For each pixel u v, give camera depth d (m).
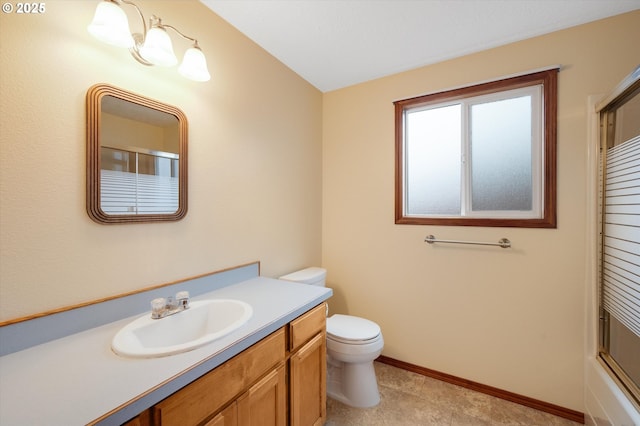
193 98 1.35
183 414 0.73
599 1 1.35
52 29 0.90
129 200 1.10
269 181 1.84
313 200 2.32
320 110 2.41
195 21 1.35
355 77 2.17
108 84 1.03
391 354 2.14
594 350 1.47
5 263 0.82
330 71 2.08
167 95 1.23
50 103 0.90
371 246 2.23
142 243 1.15
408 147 2.15
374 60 1.92
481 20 1.50
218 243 1.48
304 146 2.20
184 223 1.31
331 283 2.43
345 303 2.35
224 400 0.85
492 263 1.78
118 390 0.65
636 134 1.25
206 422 0.79
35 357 0.79
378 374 2.01
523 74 1.65
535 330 1.66
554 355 1.62
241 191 1.62
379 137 2.18
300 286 1.52
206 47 1.41
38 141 0.87
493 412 1.62
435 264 1.97
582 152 1.53
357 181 2.29
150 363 0.76
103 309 1.02
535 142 1.69
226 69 1.52
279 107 1.92
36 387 0.66
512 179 1.77
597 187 1.46
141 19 1.14
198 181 1.37
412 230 2.05
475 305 1.83
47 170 0.89
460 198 1.94
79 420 0.56
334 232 2.41
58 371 0.72
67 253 0.94
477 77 1.81
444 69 1.92
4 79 0.81
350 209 2.32
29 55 0.86
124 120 1.08
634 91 1.19
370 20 1.51
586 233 1.53
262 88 1.77
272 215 1.87
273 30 1.60
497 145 1.82
